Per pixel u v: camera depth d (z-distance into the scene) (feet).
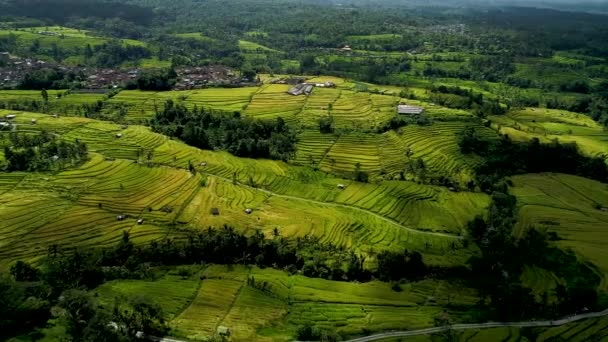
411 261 491.72
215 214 531.09
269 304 427.74
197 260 476.95
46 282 400.88
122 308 388.37
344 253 499.92
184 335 376.68
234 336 382.42
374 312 435.12
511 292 460.55
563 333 425.69
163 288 429.79
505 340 413.59
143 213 518.78
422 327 421.18
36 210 499.92
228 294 433.07
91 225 489.67
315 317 420.36
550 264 510.99
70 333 353.72
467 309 452.76
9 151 581.94
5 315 350.02
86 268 424.87
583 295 458.09
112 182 566.77
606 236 557.74
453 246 532.73
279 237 505.66
